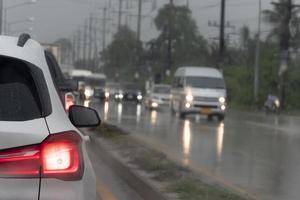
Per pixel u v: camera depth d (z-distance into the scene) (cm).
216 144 2659
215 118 4984
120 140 2298
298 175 1775
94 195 643
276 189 1492
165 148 2344
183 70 4984
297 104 7181
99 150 2114
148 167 1598
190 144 2586
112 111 5281
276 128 3984
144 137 2789
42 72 627
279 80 7206
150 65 12031
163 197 1219
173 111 5134
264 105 6869
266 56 8050
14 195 558
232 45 11362
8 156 557
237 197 1255
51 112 599
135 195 1380
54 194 573
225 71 8638
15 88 604
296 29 7644
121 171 1648
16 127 567
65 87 1873
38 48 666
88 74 9506
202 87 4716
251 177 1684
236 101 7819
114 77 14412
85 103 4909
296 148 2634
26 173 562
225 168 1852
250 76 8088
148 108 6281
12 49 630
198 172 1652
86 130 2598
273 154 2358
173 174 1491
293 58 7838
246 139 3020
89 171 631
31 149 566
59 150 580
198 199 1201
